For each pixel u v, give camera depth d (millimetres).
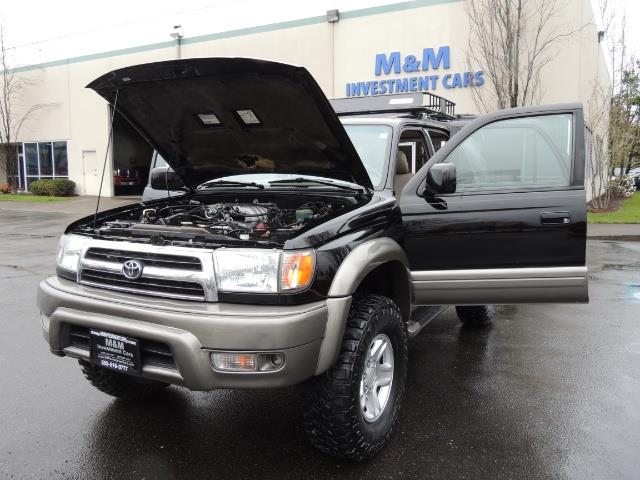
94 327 3029
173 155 4426
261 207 3930
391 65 18359
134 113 3975
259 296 2785
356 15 18797
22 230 15312
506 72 15797
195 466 3178
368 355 3188
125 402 4027
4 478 3033
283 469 3145
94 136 27391
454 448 3371
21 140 29797
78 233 3502
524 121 3840
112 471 3119
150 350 2902
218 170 4539
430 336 5652
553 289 3715
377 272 3703
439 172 3619
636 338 5535
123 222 3742
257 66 3150
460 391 4227
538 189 3756
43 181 27438
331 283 2961
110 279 3146
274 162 4195
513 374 4574
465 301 3828
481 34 16453
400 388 3523
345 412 2982
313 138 3707
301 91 3264
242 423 3717
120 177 27422
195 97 3674
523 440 3459
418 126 4590
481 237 3785
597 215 16625
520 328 5930
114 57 25719
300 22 19859
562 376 4520
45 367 4680
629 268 9391
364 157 4168
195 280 2855
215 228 3330
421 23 17750
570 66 15930
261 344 2678
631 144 21938
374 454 3244
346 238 3168
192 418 3781
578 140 3697
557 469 3127
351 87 19156
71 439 3477
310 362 2809
